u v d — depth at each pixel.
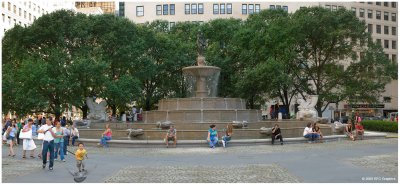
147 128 28.08
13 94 36.75
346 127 28.44
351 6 84.56
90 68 35.53
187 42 50.25
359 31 46.25
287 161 16.66
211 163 16.39
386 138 29.14
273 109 47.16
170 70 46.94
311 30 45.47
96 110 35.62
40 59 36.88
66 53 38.12
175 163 16.47
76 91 36.94
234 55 48.34
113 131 25.95
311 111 36.19
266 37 44.62
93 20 40.69
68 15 39.91
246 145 23.45
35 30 38.22
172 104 30.02
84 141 24.56
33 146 18.66
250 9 81.62
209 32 50.81
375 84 46.62
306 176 12.94
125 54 39.91
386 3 88.25
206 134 24.56
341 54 48.00
